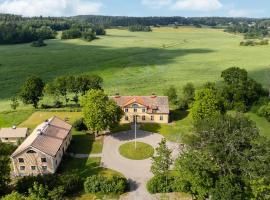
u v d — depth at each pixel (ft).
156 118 293.84
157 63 615.16
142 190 191.42
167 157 187.21
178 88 428.15
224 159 168.25
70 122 295.07
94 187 187.01
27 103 336.70
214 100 257.14
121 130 279.69
